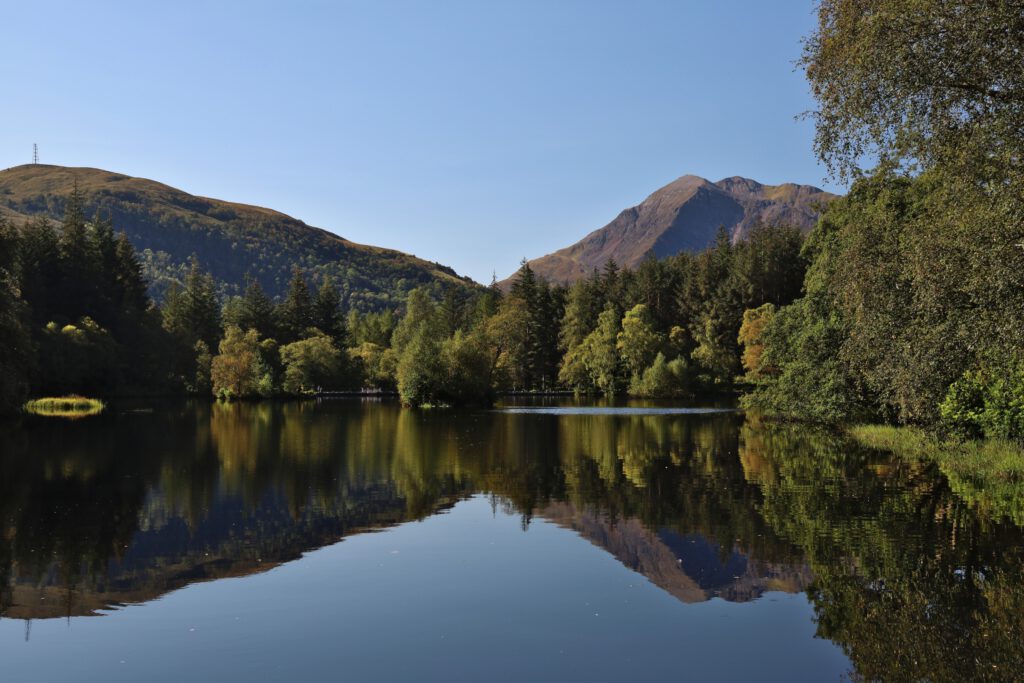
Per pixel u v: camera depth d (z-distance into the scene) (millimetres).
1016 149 14492
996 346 15547
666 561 13711
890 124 15781
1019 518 16406
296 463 27500
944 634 10047
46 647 9898
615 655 9570
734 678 8828
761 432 39156
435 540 15484
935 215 16656
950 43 14141
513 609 11266
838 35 15836
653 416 54281
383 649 9781
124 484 22734
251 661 9422
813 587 12094
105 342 73812
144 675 9031
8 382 46031
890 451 28844
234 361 85000
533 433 40094
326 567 13531
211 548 14914
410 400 67625
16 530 16547
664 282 110312
